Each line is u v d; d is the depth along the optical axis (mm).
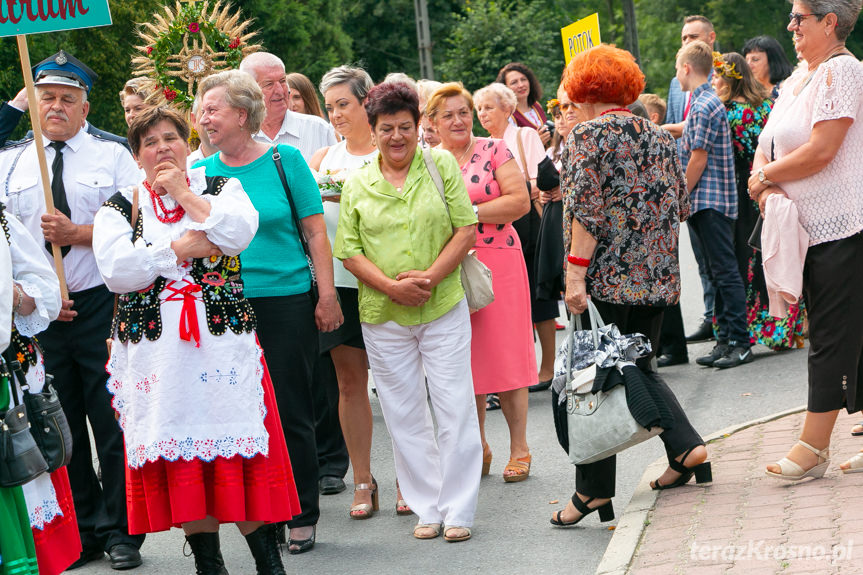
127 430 5602
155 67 8172
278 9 45094
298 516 6660
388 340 6820
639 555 5578
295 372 6586
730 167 10297
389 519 7211
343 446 8047
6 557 4930
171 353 5441
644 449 7996
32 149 7039
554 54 40062
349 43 50281
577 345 6336
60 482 5457
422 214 6680
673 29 67938
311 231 6656
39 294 5301
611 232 6324
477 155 7926
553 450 8422
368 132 7742
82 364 6781
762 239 6434
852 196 6211
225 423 5461
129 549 6656
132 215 5602
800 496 6094
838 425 7559
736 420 8461
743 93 10539
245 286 6504
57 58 6961
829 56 6328
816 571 4945
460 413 6680
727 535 5633
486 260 7707
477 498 7117
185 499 5422
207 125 6426
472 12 38094
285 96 8422
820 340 6270
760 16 64812
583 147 6258
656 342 6613
